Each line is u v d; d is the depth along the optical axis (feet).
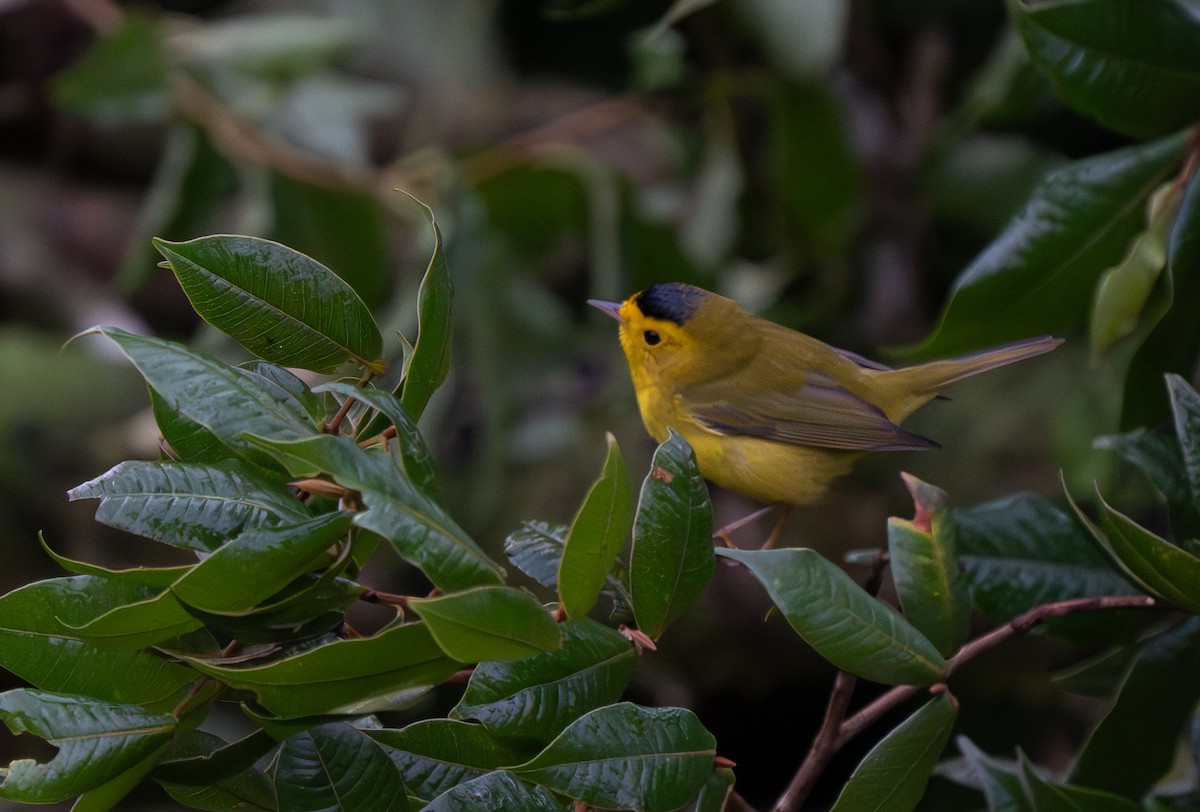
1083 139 39.52
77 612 12.93
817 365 27.89
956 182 38.52
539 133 37.60
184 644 13.32
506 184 36.65
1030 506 17.83
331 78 39.91
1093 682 19.24
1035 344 27.22
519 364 37.52
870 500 36.76
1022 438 36.29
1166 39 18.02
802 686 36.32
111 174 49.96
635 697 36.35
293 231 37.09
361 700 12.19
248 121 37.78
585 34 48.14
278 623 12.19
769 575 13.21
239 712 35.50
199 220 37.19
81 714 12.13
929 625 14.44
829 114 35.24
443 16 48.67
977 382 37.91
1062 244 18.93
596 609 21.89
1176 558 13.87
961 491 36.17
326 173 36.37
